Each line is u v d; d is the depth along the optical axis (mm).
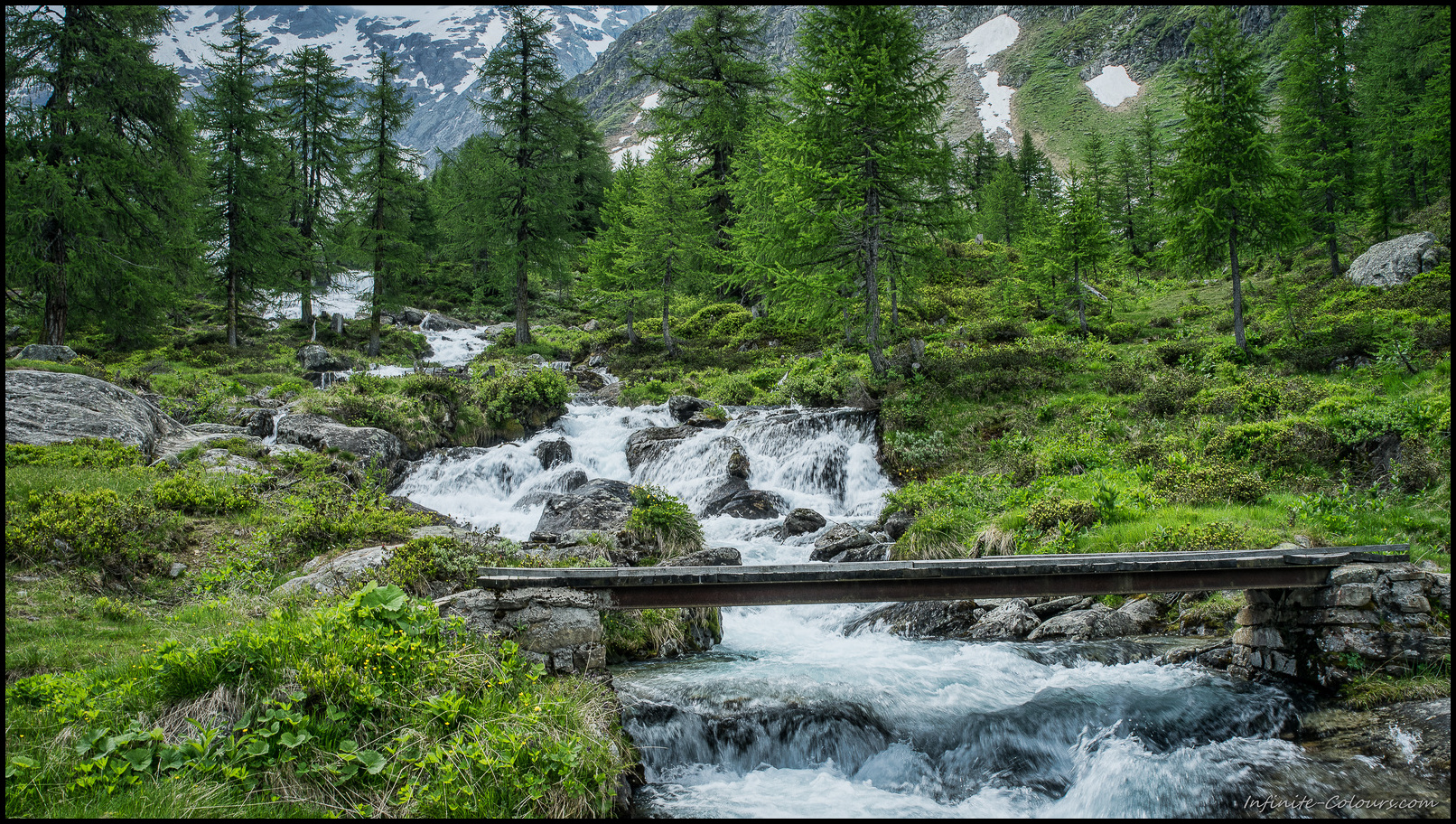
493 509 17797
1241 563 7957
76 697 5043
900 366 22766
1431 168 35812
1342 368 18719
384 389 22531
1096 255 30891
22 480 10383
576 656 6902
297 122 40438
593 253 35875
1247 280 36812
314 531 10508
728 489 17500
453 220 40062
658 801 5926
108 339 30906
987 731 6910
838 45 22391
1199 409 16859
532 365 32031
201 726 4891
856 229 22156
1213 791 5801
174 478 11578
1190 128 24234
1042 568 7719
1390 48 40438
